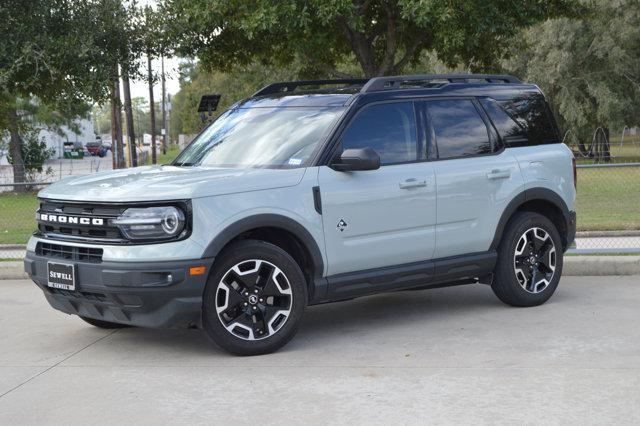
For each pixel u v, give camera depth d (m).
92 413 5.07
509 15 16.11
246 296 6.26
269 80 31.27
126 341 6.95
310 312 7.97
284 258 6.35
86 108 35.28
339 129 6.77
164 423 4.84
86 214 6.17
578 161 40.25
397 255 6.99
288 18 15.18
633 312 7.54
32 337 7.23
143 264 5.92
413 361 6.04
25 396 5.47
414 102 7.25
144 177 6.54
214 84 50.12
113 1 19.64
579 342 6.48
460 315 7.60
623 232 13.30
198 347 6.65
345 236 6.68
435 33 15.80
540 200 8.00
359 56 17.14
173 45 18.69
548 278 7.91
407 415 4.85
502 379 5.52
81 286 6.17
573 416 4.76
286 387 5.48
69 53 18.47
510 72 41.28
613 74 39.97
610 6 38.06
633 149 48.09
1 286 9.87
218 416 4.94
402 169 7.00
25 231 15.71
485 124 7.65
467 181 7.34
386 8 16.30
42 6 19.50
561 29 38.72
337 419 4.82
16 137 34.28
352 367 5.93
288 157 6.74
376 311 7.92
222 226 6.06
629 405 4.93
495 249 7.64
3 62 18.77
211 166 6.98
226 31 17.94
